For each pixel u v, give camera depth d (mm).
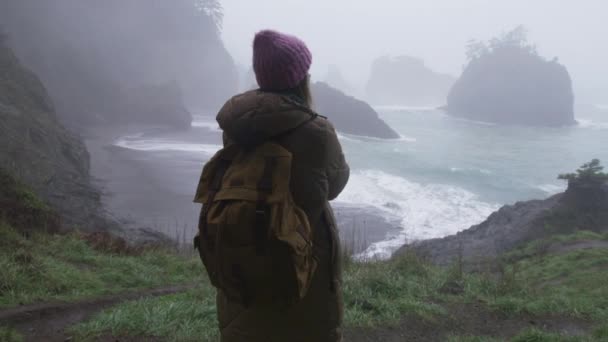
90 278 7703
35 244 9234
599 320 6129
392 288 6574
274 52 2201
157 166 45938
